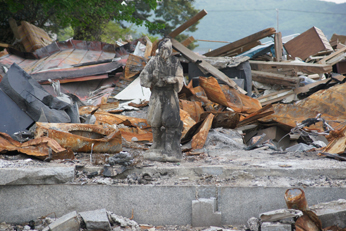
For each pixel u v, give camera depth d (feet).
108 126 70.90
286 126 84.33
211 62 114.42
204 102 90.89
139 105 90.68
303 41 153.58
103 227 38.47
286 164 47.42
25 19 180.55
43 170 41.06
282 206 40.70
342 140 54.85
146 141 68.28
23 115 67.00
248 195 41.16
